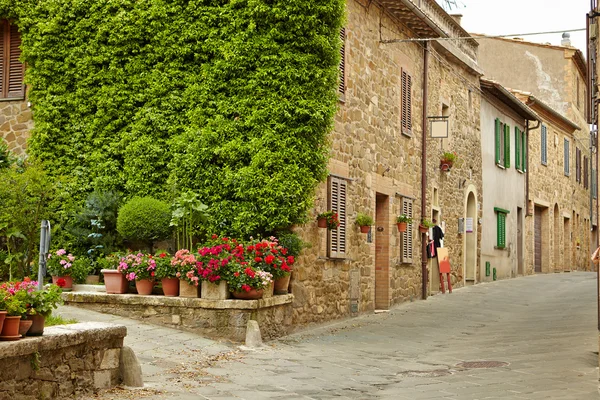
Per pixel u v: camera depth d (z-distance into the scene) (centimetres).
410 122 2008
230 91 1395
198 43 1416
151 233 1360
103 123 1458
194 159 1387
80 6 1473
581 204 4316
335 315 1564
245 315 1223
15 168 1413
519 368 1084
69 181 1459
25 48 1493
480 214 2664
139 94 1440
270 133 1359
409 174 2005
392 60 1884
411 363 1144
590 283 2733
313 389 935
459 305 1966
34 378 742
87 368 828
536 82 3853
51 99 1482
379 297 1844
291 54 1375
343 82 1587
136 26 1446
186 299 1245
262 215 1352
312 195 1399
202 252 1255
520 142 3209
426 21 1944
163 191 1420
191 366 1030
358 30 1677
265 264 1297
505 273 2973
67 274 1352
